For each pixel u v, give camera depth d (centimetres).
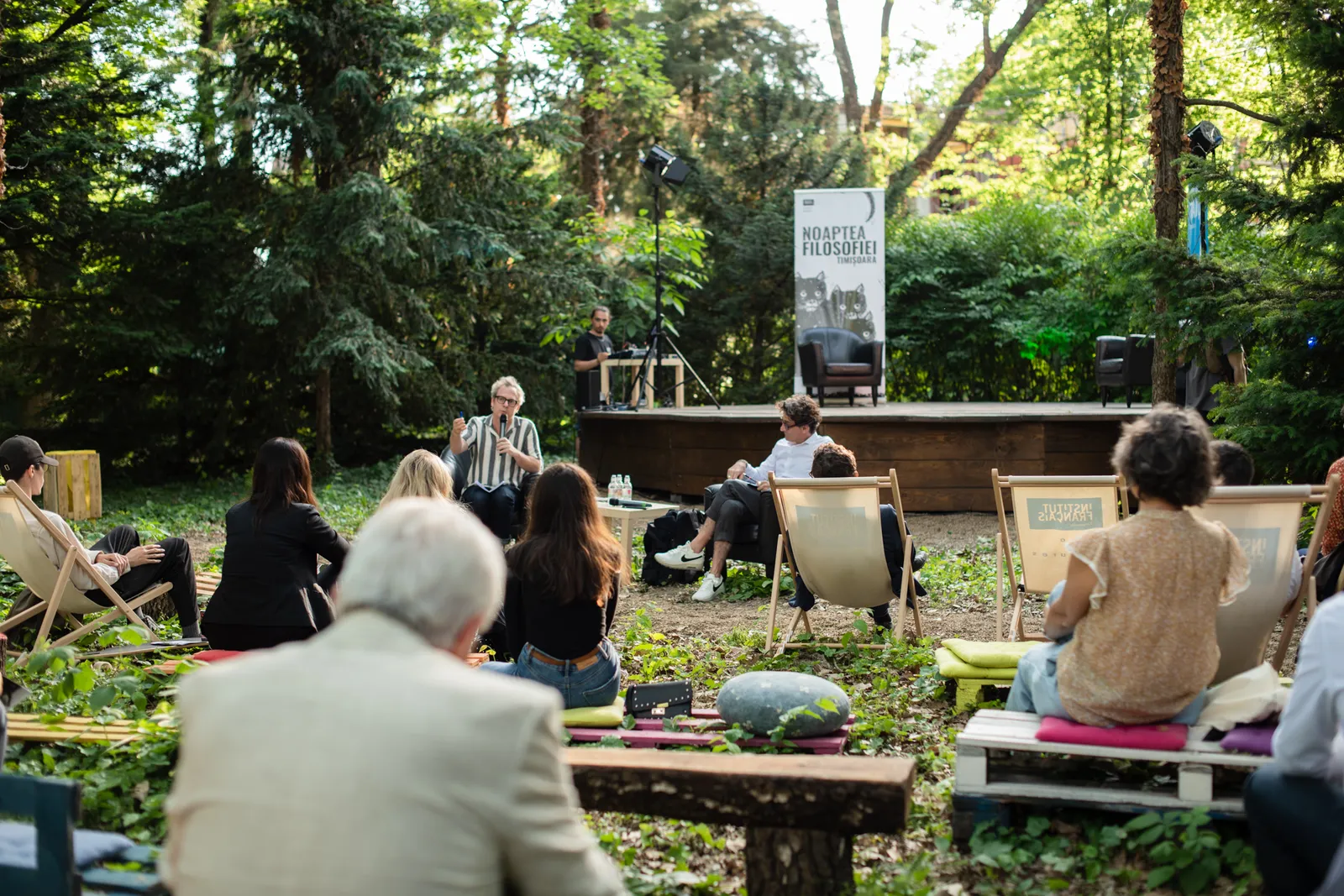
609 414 1270
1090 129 2338
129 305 1395
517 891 176
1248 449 775
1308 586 428
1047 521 528
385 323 1541
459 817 158
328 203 1391
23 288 1405
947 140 2469
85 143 1278
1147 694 319
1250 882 288
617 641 621
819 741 390
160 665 485
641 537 1003
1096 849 315
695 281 1864
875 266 1465
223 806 160
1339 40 779
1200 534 319
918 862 309
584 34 1856
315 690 164
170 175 1467
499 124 1577
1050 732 325
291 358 1534
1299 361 790
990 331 1805
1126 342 1198
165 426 1563
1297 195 823
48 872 214
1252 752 312
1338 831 244
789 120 1967
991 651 462
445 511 184
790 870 272
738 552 756
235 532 489
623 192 2359
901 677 530
